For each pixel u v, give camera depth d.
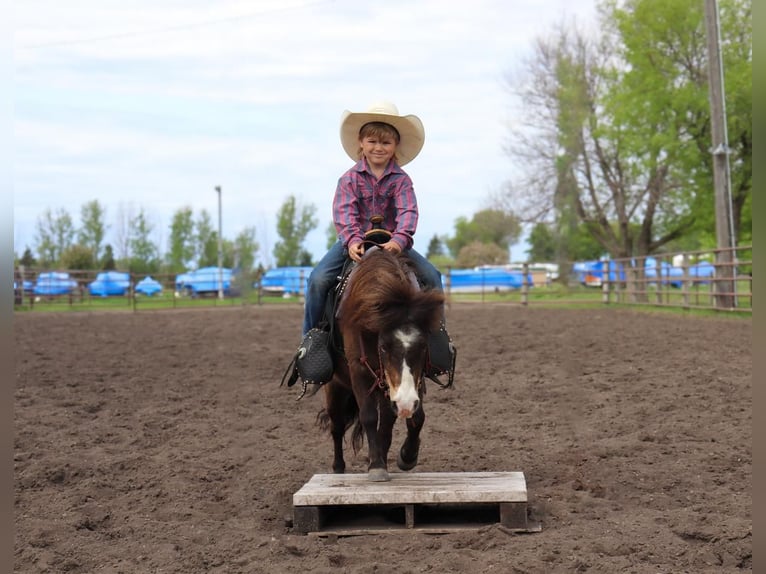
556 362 10.73
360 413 4.62
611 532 4.20
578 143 33.50
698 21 27.36
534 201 35.09
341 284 4.77
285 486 5.42
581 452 6.03
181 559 4.03
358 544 4.25
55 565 3.98
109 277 36.44
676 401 7.70
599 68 31.14
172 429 7.37
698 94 27.25
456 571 3.74
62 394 8.98
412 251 5.02
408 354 4.04
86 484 5.44
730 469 5.40
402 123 5.11
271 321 19.55
